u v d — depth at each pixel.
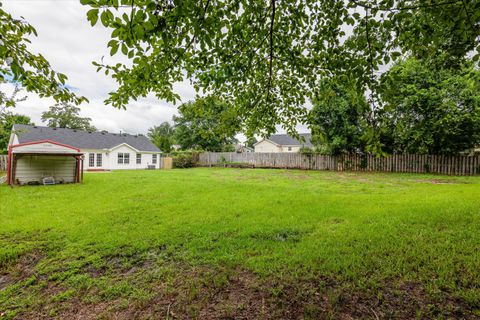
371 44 2.12
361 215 3.94
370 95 2.15
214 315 1.76
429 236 2.86
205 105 3.69
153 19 1.52
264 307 1.82
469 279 1.97
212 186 7.94
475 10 1.78
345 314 1.70
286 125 3.81
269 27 2.78
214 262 2.52
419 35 2.10
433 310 1.68
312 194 6.30
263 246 2.86
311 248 2.73
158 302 1.94
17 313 1.88
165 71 2.65
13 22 1.93
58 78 2.25
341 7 2.28
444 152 11.67
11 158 9.03
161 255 2.75
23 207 5.08
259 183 8.98
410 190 6.70
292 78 3.38
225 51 2.70
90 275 2.38
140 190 7.21
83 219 4.14
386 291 1.91
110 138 20.92
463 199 4.62
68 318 1.81
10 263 2.67
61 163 10.25
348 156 14.92
